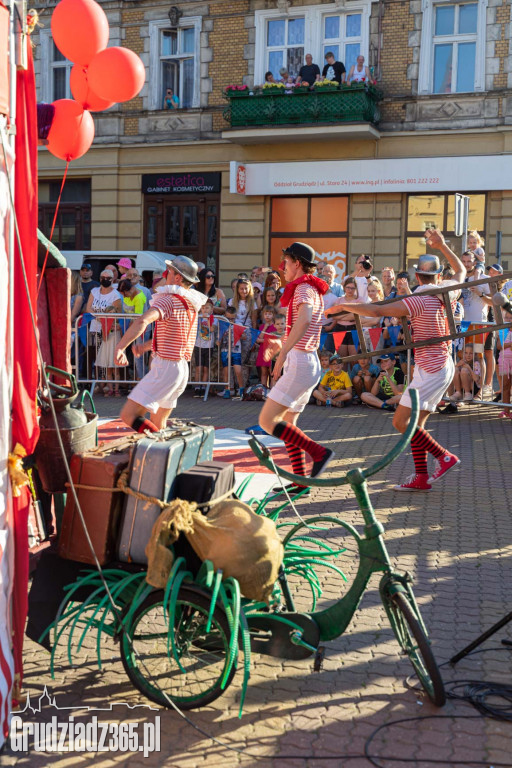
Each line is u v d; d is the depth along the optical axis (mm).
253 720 3410
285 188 21625
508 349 10789
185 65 23031
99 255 18609
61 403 3877
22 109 3346
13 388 3350
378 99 20875
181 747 3230
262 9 21922
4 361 3193
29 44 3389
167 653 3658
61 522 3854
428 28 20484
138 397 6500
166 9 22812
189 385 14000
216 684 3420
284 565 3846
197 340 12734
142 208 23438
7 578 3246
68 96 23750
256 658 3961
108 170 23453
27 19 3344
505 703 3529
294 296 6398
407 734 3297
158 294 6520
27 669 3869
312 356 6434
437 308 6629
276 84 21016
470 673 3799
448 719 3406
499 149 20062
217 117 22500
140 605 3508
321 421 10469
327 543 5609
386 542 5695
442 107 20500
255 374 12953
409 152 20828
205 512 3645
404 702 3553
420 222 20828
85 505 3650
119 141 23297
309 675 3797
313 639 3582
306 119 20938
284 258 6516
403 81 20859
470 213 20406
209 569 3309
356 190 20984
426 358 6750
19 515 3385
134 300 13141
